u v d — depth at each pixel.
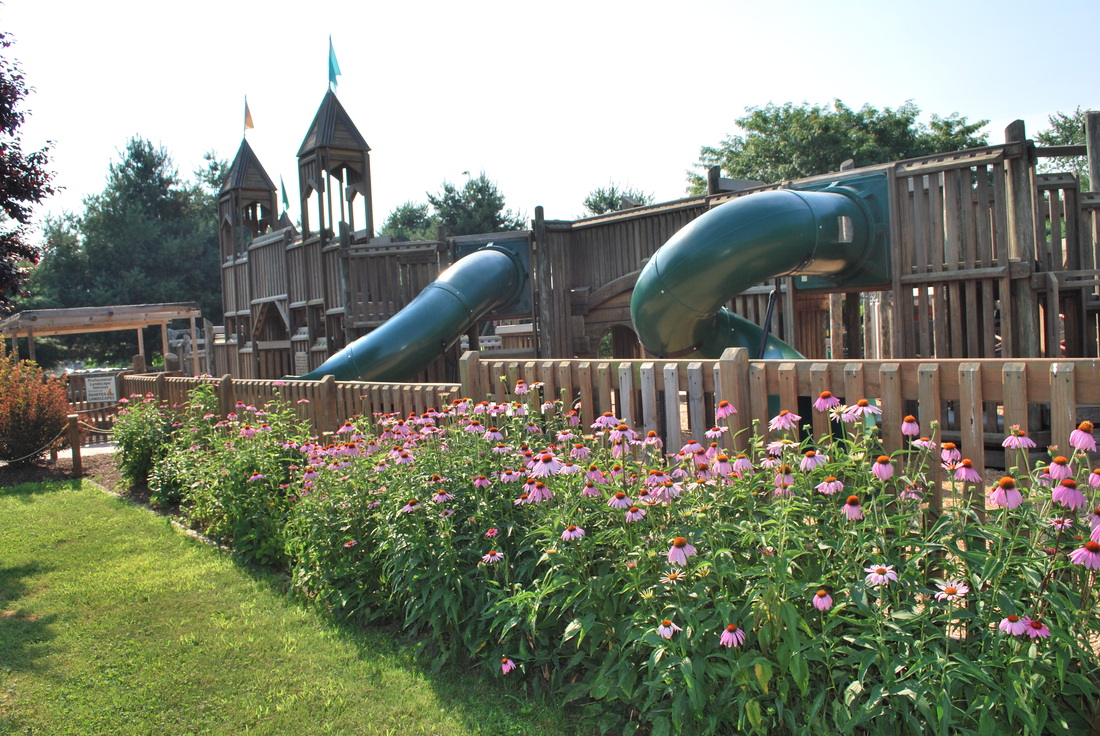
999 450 6.70
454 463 4.29
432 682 3.78
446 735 3.32
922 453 3.33
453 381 11.64
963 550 2.93
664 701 3.09
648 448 4.09
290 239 15.62
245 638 4.49
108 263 42.75
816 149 33.56
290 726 3.51
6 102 9.77
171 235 45.28
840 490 3.06
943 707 2.42
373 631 4.46
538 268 11.09
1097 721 2.52
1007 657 2.46
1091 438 2.54
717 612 2.90
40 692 3.97
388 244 12.21
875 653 2.65
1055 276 6.80
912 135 34.91
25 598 5.41
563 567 3.50
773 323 9.09
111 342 41.12
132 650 4.42
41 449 11.50
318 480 5.04
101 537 6.98
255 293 17.27
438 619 3.88
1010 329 7.06
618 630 3.31
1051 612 2.57
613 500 3.19
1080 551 2.31
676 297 7.01
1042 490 2.69
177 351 28.20
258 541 5.88
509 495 4.11
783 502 2.96
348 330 12.34
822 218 7.02
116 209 43.69
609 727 3.17
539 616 3.60
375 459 4.84
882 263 7.59
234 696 3.82
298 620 4.71
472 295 10.28
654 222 10.36
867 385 3.63
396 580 4.10
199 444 8.41
